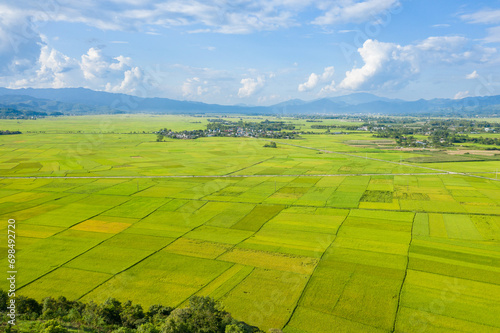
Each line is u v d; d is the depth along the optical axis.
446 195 110.69
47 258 63.44
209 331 41.38
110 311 44.66
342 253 66.12
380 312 47.31
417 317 46.25
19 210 92.88
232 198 106.75
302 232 77.75
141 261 62.66
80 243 70.62
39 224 81.88
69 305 46.66
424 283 54.78
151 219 86.38
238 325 42.03
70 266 60.41
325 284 54.47
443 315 46.59
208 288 53.44
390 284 54.47
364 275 57.38
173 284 54.59
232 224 83.12
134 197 106.88
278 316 46.38
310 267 60.31
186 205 98.81
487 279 56.09
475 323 44.91
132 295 51.47
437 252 66.56
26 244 69.75
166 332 39.41
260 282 55.12
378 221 85.31
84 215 89.00
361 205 99.50
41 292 51.84
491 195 110.50
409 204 100.38
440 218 87.56
